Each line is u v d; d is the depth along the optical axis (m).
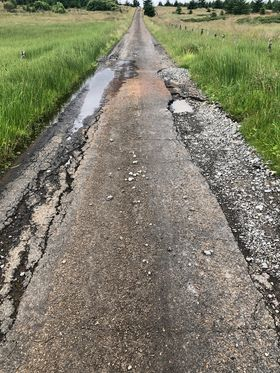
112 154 5.76
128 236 3.76
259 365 2.44
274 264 3.35
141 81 11.08
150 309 2.88
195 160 5.51
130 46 21.31
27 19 47.78
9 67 9.59
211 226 3.89
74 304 2.94
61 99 9.28
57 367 2.44
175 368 2.42
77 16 57.25
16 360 2.50
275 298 2.99
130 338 2.64
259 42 13.45
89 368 2.43
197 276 3.22
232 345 2.58
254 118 6.48
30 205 4.36
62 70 10.55
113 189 4.68
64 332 2.70
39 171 5.23
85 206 4.30
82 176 5.05
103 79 11.65
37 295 3.04
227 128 6.78
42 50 14.11
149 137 6.46
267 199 4.39
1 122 6.00
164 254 3.49
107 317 2.81
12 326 2.76
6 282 3.20
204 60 11.62
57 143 6.28
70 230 3.87
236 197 4.44
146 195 4.52
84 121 7.45
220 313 2.84
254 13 56.31
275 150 5.36
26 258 3.48
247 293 3.04
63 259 3.45
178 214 4.11
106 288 3.10
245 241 3.66
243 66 9.42
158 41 24.30
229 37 17.56
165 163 5.41
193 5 87.44
